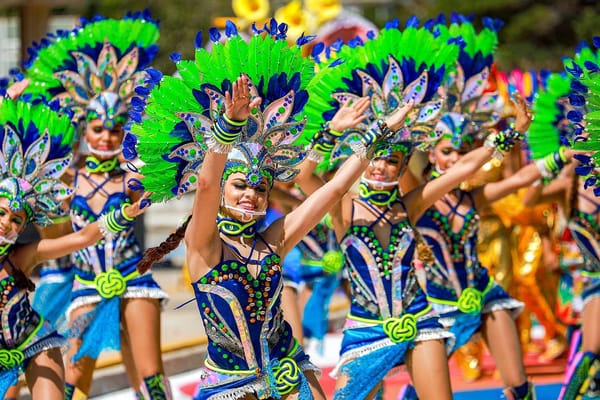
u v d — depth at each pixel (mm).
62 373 13297
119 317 15820
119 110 16734
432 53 14023
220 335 11133
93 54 17281
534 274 22438
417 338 13586
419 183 16203
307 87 12211
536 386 20453
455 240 15570
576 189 17141
